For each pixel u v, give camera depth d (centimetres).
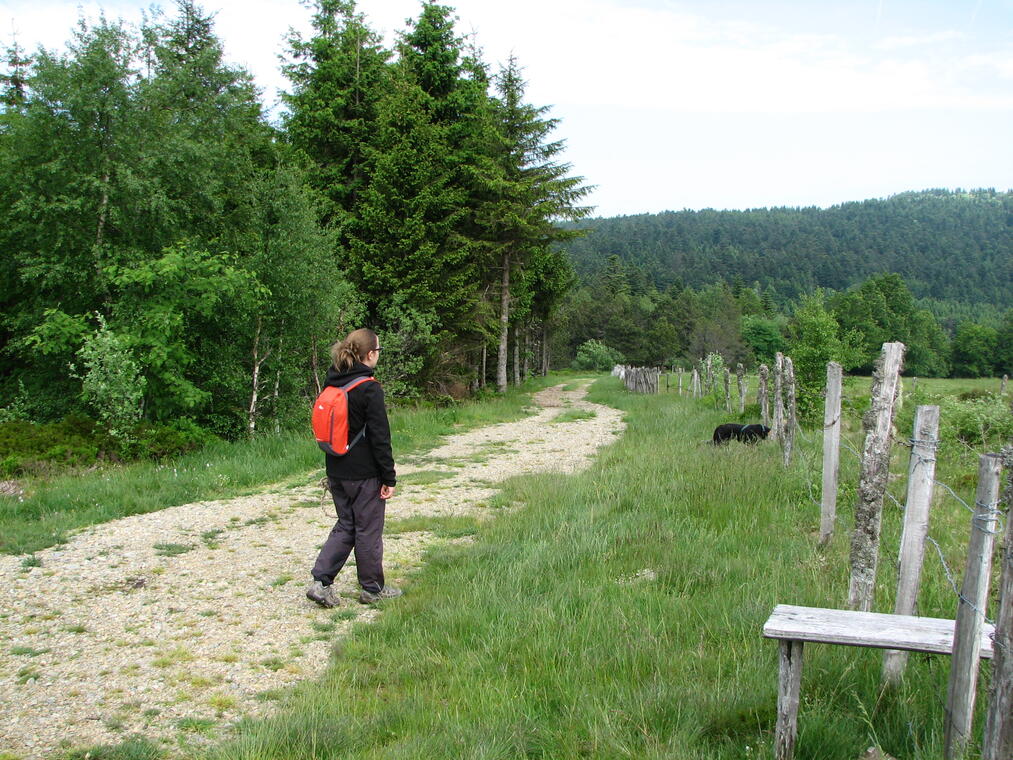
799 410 1383
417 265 2138
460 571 597
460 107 2542
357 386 531
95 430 1141
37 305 1390
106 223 1389
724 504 755
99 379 1145
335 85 2323
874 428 416
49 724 364
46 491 877
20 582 583
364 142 2328
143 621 509
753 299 12269
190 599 555
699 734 323
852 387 1526
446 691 393
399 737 349
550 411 2389
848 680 361
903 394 1430
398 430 1576
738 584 521
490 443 1480
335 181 2275
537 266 3444
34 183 1327
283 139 2391
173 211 1458
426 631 479
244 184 1600
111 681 416
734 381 3016
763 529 674
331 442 525
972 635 286
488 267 2775
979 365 8969
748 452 1008
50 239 1345
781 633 302
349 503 545
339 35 2434
